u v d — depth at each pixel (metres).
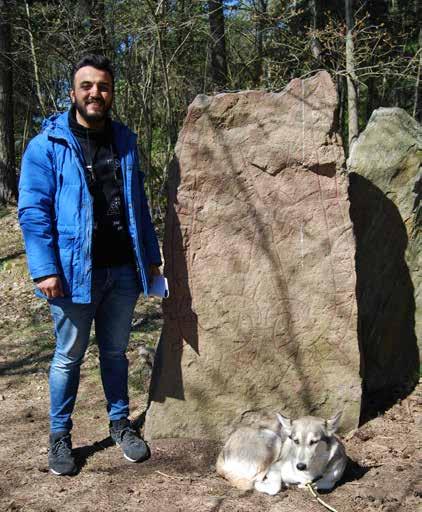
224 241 4.48
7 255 10.86
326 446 3.72
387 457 4.22
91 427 4.92
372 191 5.16
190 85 12.52
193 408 4.58
